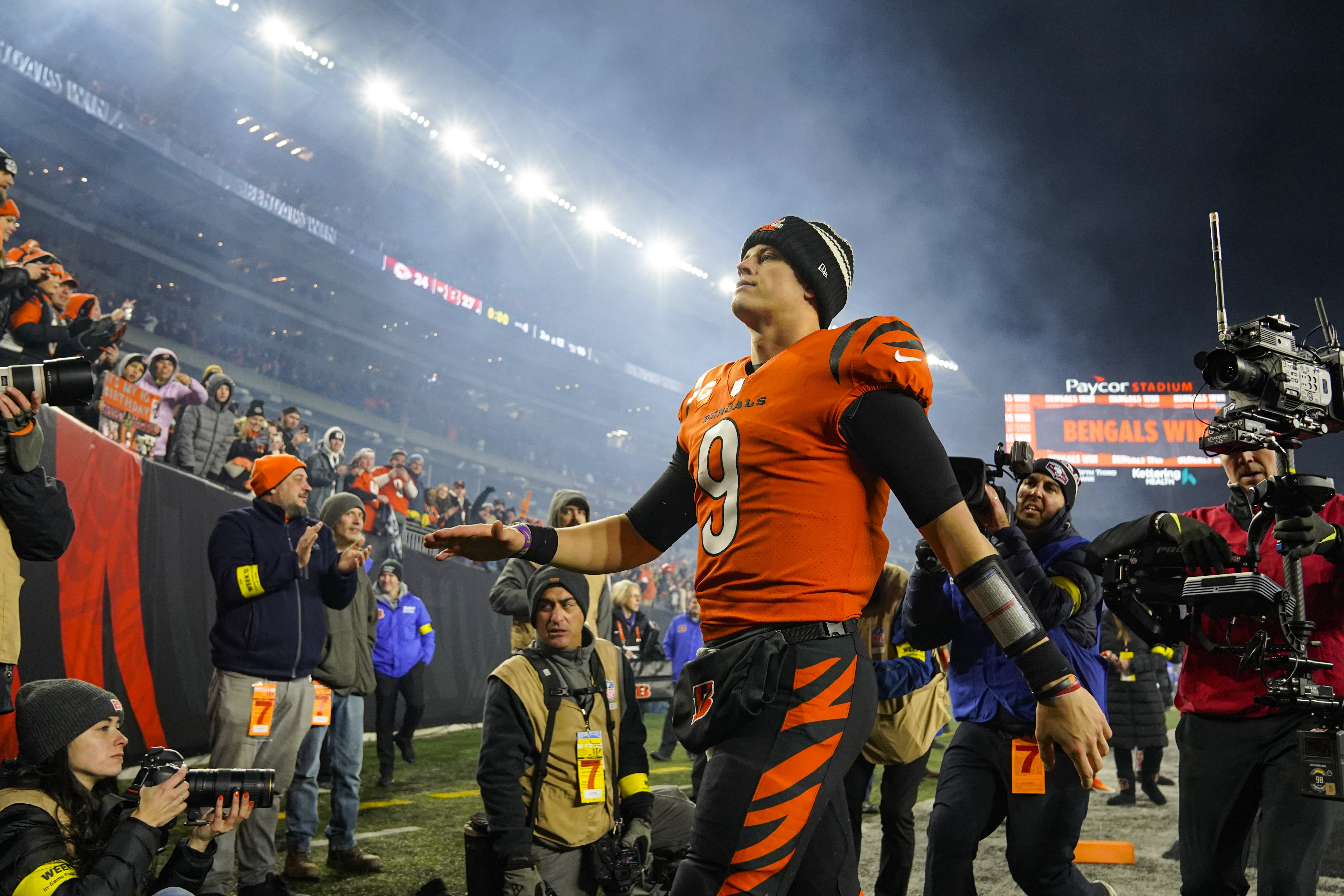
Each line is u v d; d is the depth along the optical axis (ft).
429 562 33.27
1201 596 7.73
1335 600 8.58
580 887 10.66
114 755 8.31
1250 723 8.57
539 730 10.63
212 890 12.05
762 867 4.53
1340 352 7.50
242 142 86.17
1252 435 7.16
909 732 12.88
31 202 68.18
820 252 5.51
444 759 26.78
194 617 22.36
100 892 7.37
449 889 13.74
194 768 9.03
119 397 26.40
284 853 15.81
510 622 38.34
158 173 73.00
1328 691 7.30
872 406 4.74
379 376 100.22
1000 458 9.80
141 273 77.15
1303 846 7.97
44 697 8.13
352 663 15.57
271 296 87.15
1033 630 4.55
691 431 5.67
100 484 18.42
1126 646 22.26
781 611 4.84
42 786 7.99
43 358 17.83
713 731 4.77
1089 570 9.02
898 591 13.14
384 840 16.83
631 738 11.45
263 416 40.73
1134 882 14.73
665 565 71.77
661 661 34.37
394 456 41.88
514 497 106.22
